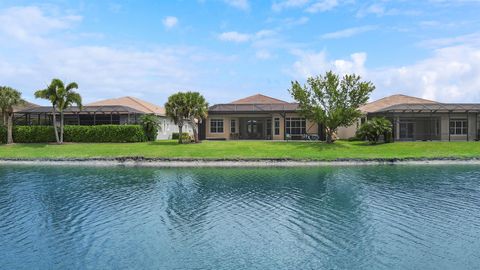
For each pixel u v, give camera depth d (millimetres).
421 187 23656
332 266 11672
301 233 14672
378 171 30641
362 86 42938
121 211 17953
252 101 62062
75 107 53219
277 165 34469
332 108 43719
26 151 41531
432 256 12406
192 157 36344
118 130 47344
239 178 27234
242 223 15992
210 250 12992
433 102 57219
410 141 45875
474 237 14188
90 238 14203
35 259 12266
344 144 43406
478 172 30062
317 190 22719
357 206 18703
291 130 52312
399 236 14305
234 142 46094
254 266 11688
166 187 23828
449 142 44188
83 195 21484
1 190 22953
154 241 13891
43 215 17281
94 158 36906
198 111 44844
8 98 46531
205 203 19484
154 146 42781
